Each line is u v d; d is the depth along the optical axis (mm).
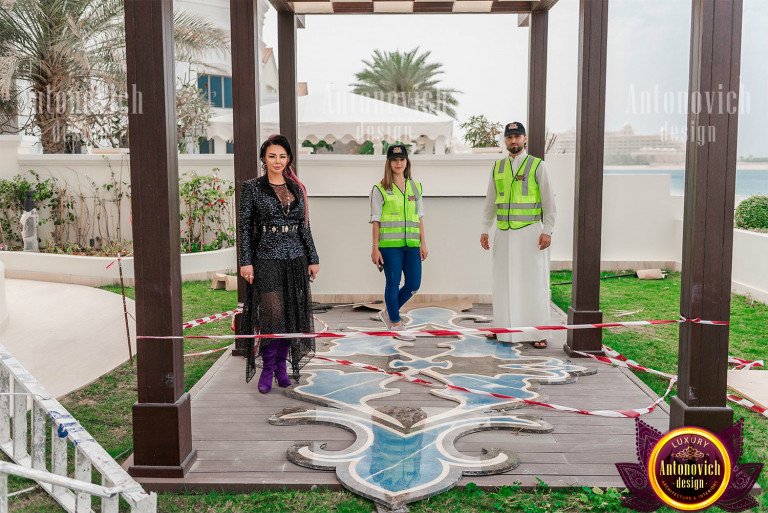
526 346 5973
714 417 3361
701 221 3330
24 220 10609
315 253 4727
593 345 5543
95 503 3096
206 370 5418
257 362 5410
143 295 3299
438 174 10250
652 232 10578
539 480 3219
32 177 11266
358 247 7918
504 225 5926
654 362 5543
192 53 14703
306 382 4867
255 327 4520
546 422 3998
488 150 11523
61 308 8008
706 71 3240
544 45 7242
